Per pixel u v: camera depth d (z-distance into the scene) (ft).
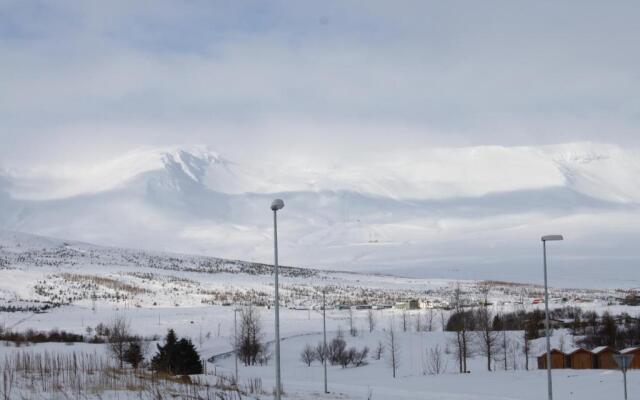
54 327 599.57
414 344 533.96
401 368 435.12
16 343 364.58
